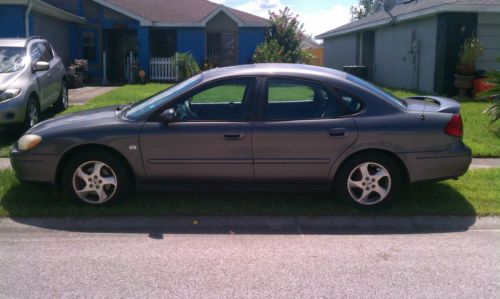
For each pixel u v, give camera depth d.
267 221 5.50
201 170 5.61
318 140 5.52
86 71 23.80
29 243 4.90
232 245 4.86
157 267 4.34
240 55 26.03
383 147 5.54
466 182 6.72
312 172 5.61
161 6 26.44
